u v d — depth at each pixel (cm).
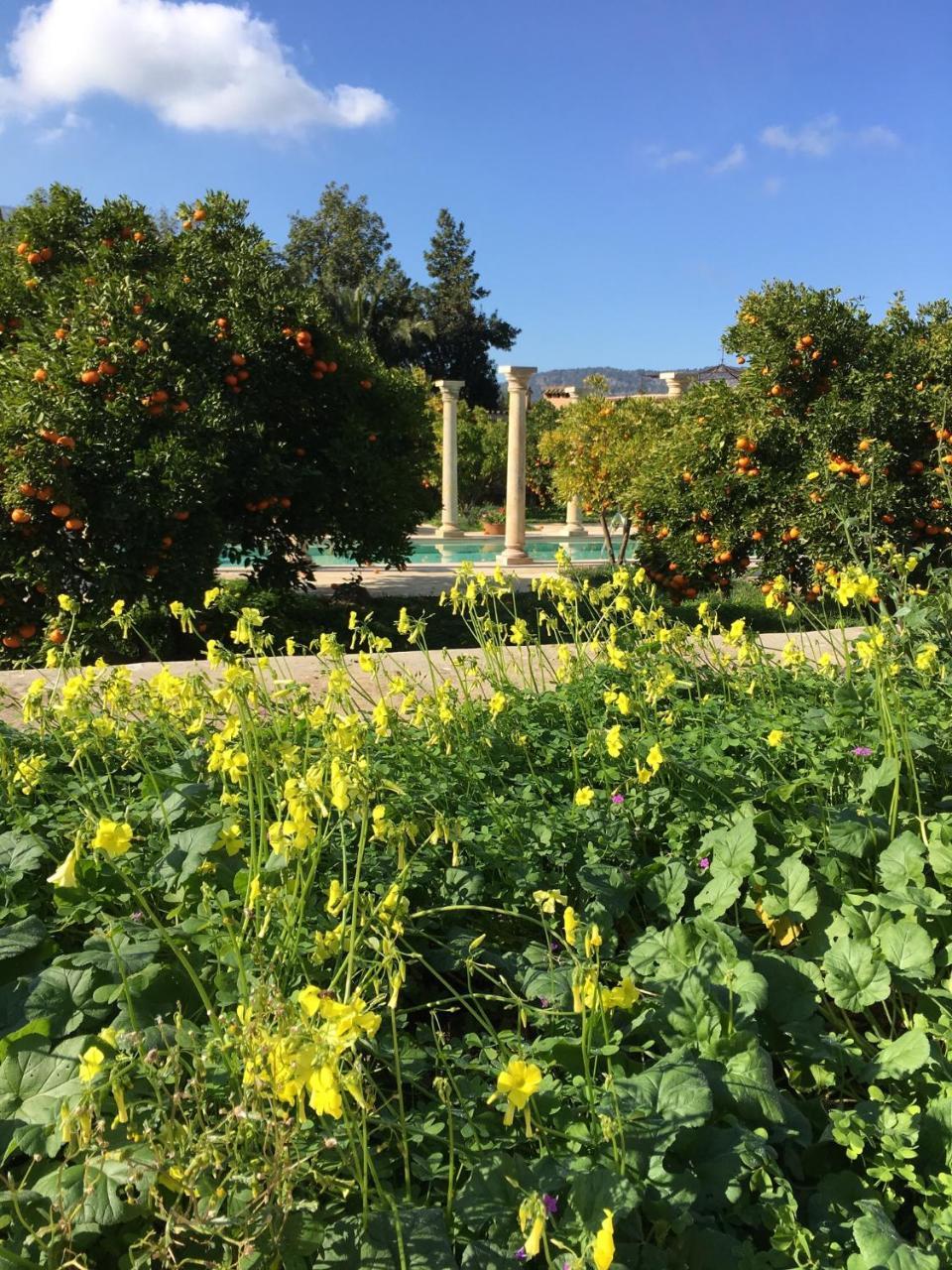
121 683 328
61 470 711
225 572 1434
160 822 268
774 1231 158
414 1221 150
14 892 246
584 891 254
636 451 1371
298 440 966
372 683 442
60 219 878
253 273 902
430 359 4384
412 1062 193
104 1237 148
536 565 1766
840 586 342
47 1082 170
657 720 338
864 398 866
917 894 229
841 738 298
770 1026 211
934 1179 171
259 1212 139
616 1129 159
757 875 244
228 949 200
